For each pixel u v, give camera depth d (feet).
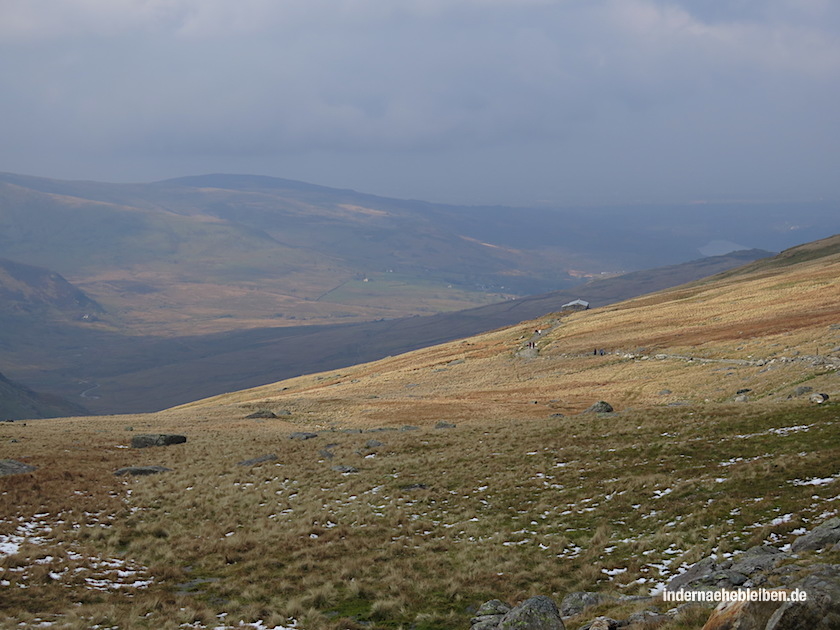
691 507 89.35
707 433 130.82
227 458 163.53
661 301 610.65
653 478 105.81
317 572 82.53
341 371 596.70
